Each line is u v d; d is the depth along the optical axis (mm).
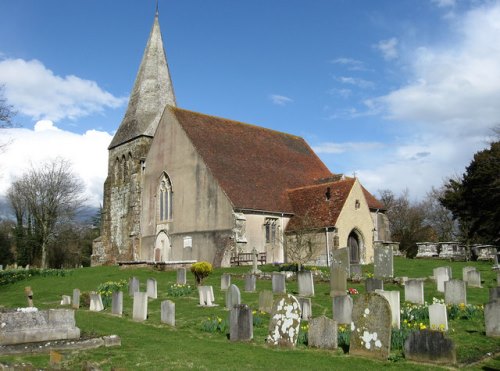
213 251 41125
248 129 53750
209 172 42938
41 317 15039
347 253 29328
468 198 58969
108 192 59125
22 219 76562
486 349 14125
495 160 56156
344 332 15414
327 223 41062
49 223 74812
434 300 19578
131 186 52562
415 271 34250
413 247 69938
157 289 28641
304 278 24734
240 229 40125
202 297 22875
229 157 46312
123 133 57656
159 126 49906
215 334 17125
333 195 43438
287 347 14750
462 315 18281
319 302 22453
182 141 46406
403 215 81875
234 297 21016
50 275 39406
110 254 57562
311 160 56844
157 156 49719
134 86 60031
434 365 12625
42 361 12898
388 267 28141
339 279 23266
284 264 37156
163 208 48344
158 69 59344
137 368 12281
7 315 14633
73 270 43531
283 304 15148
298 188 47312
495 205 56844
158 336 16594
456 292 20188
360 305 13836
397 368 12406
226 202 40969
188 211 44562
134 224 51219
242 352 14125
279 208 44062
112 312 21750
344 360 13203
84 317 20406
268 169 48781
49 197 74375
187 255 43719
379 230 49750
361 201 43688
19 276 38219
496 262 38094
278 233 43531
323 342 14602
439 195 84688
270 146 53406
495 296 19906
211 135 48031
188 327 18297
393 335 14531
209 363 12828
